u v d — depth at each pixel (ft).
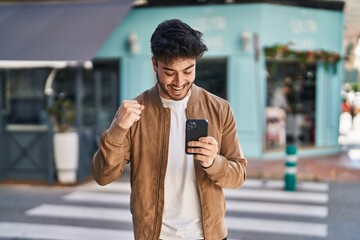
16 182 30.55
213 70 40.22
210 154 6.50
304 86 41.52
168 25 6.45
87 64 32.68
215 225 7.10
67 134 30.01
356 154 42.32
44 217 22.30
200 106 7.21
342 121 77.66
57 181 30.58
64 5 32.55
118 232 19.83
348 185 29.58
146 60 41.50
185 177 7.00
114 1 32.01
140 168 7.06
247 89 39.01
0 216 22.49
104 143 6.66
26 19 30.94
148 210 7.00
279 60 39.40
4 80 32.55
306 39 40.37
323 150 42.01
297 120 41.60
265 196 26.40
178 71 6.42
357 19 46.44
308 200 25.52
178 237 6.98
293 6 39.50
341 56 42.32
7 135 30.96
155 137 7.04
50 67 31.48
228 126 7.40
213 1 39.04
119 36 42.01
